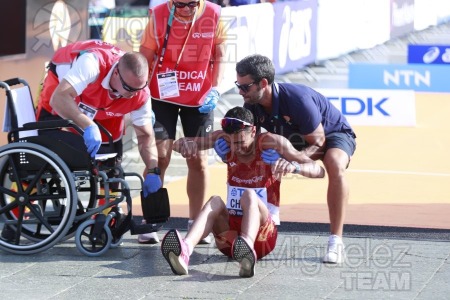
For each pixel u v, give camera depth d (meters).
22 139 7.25
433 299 6.08
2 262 7.10
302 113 7.00
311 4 16.52
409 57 15.34
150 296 6.17
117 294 6.22
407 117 13.27
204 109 7.87
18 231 7.29
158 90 7.87
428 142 12.31
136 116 7.47
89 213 7.30
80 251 7.29
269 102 7.05
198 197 8.00
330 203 7.10
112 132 7.74
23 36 10.88
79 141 7.21
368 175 10.66
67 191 7.12
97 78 7.13
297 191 10.09
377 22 17.83
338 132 7.37
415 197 9.68
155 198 7.40
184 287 6.39
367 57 17.53
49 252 7.45
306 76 15.88
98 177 7.47
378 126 13.29
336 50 17.12
